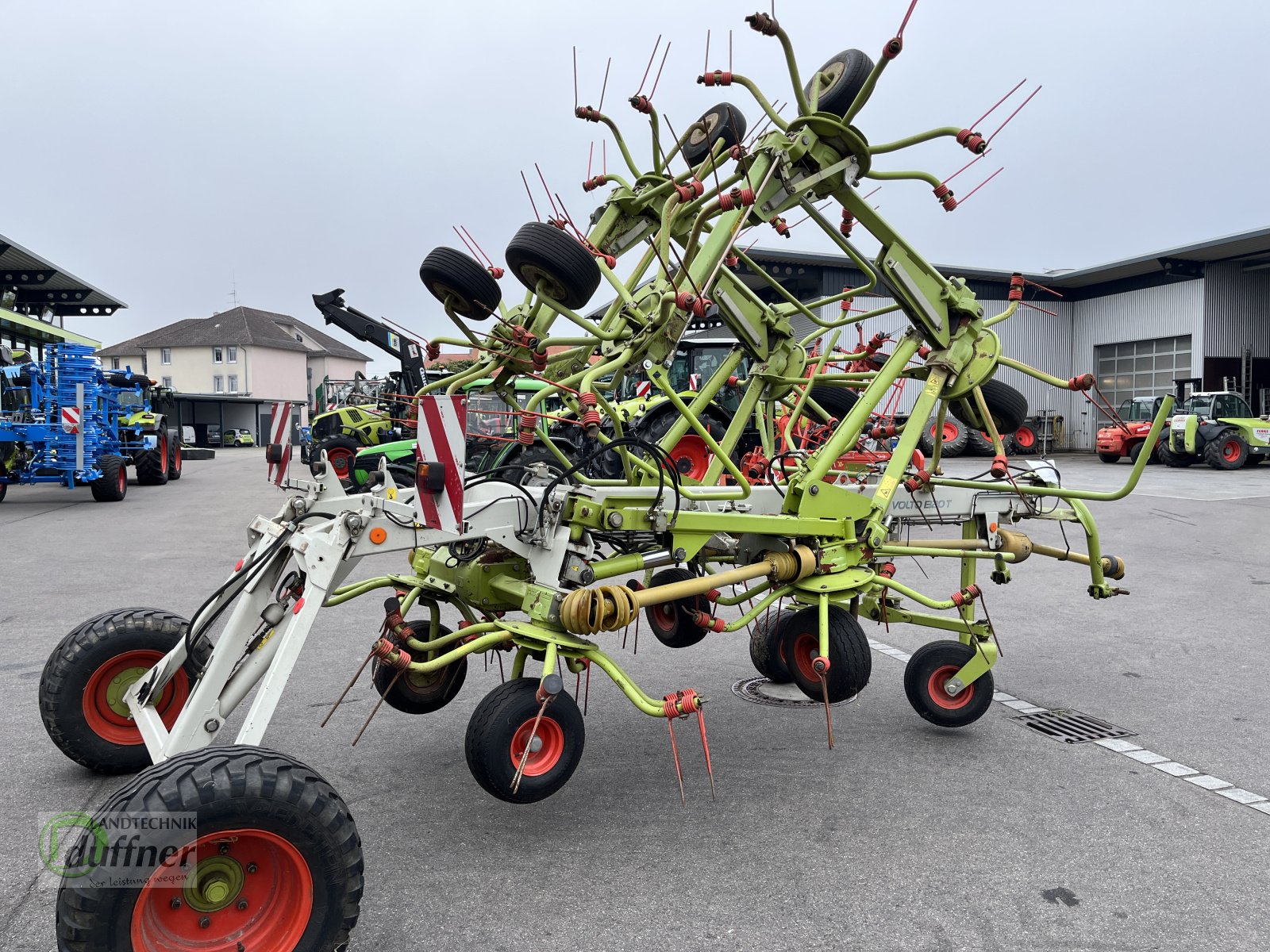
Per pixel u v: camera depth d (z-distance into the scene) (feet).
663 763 13.07
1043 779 12.53
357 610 22.89
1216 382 93.76
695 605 14.73
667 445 15.56
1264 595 25.41
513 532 10.99
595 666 18.11
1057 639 20.57
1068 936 8.63
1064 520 16.55
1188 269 92.73
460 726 14.51
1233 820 11.25
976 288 102.32
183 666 11.93
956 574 29.37
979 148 13.16
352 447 55.36
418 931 8.65
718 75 13.38
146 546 33.78
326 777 12.38
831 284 82.23
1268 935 8.67
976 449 89.76
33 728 14.14
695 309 11.84
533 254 11.91
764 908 9.11
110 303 121.19
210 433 176.35
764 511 13.89
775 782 12.39
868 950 8.39
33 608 22.81
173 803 6.74
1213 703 15.97
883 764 13.08
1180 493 53.72
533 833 10.77
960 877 9.75
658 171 15.26
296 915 7.26
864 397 13.83
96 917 6.54
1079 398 106.63
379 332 38.91
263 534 10.11
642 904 9.18
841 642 12.78
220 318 245.24
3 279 104.22
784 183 12.98
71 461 48.67
